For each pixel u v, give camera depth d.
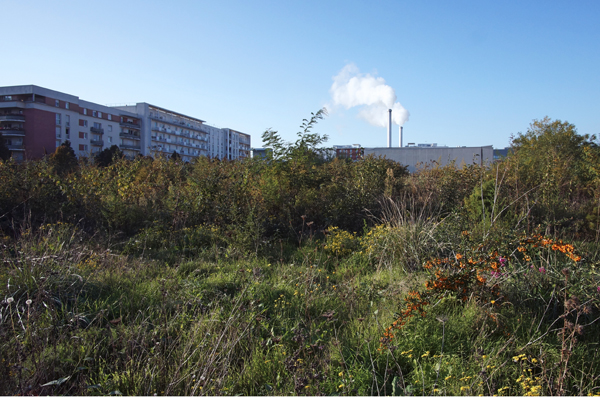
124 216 7.08
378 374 2.52
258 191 7.61
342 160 12.10
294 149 8.52
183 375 2.46
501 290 3.38
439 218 6.64
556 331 2.96
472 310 3.10
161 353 2.74
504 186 6.95
